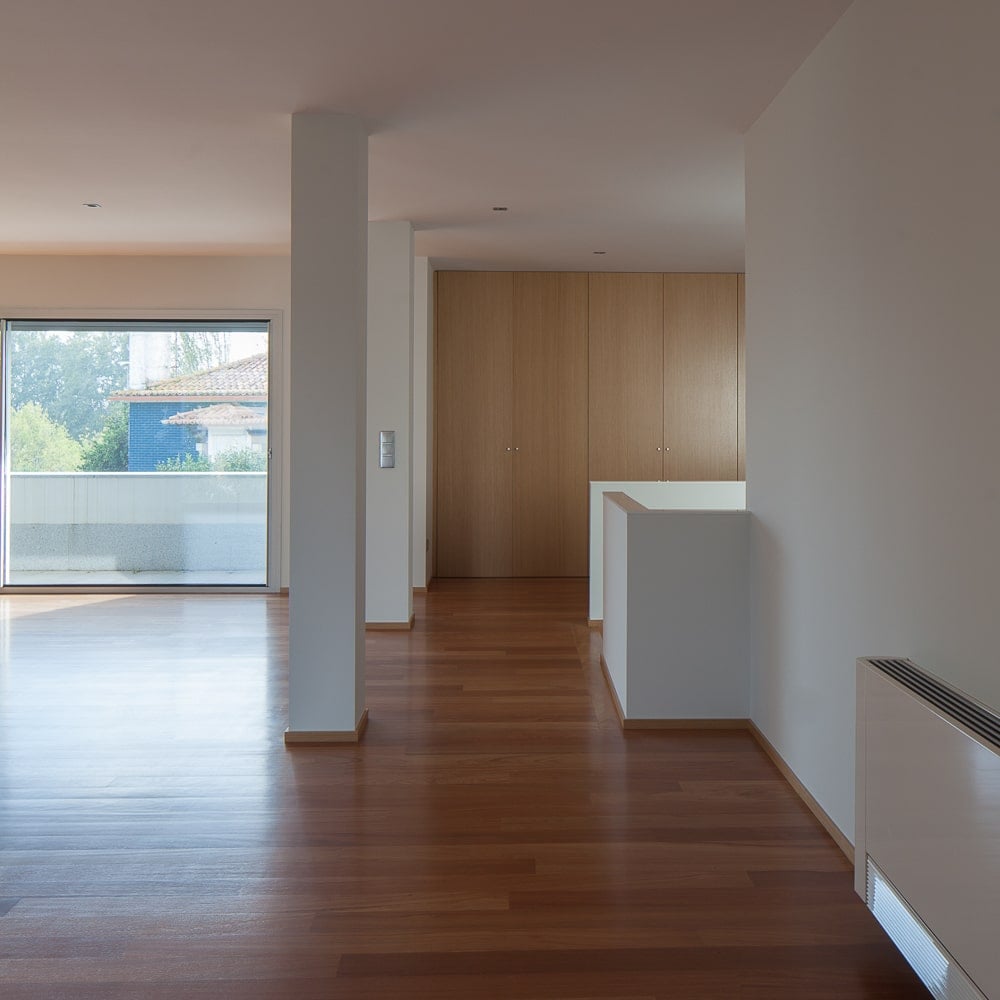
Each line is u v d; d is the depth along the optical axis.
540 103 3.82
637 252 7.08
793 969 2.27
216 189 5.26
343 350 3.94
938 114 2.27
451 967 2.28
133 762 3.71
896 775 2.06
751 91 3.66
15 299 7.46
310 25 3.11
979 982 1.71
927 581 2.33
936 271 2.28
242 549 7.73
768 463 3.81
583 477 8.05
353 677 3.97
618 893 2.64
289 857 2.87
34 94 3.75
